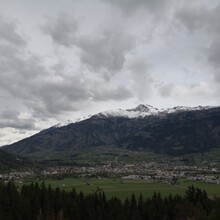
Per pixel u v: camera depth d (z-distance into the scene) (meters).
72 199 175.38
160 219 162.12
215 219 141.50
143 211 163.75
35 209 162.38
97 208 163.88
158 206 168.88
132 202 175.00
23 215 154.62
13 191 173.88
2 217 145.62
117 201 175.50
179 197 181.25
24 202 160.75
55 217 154.62
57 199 172.38
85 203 170.00
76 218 161.38
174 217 159.88
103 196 179.38
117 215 160.38
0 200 160.38
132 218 156.75
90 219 158.00
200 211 154.25
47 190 186.88
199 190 186.00
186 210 155.38
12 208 155.62
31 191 180.00
